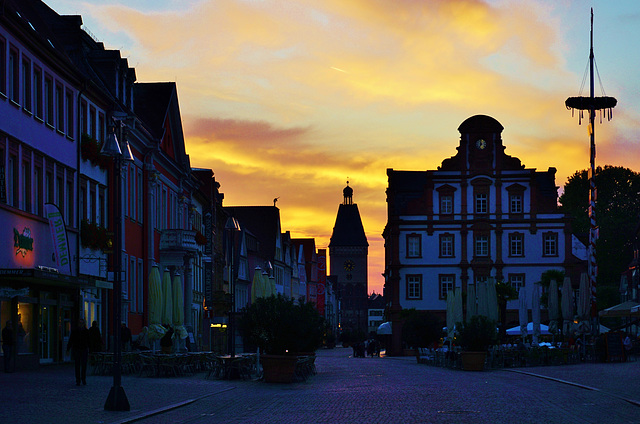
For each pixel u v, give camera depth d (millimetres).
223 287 90938
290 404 24109
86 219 42500
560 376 35438
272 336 35938
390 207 102375
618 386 28391
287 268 145125
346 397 26281
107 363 33781
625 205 131875
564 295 54094
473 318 48312
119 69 49938
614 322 101688
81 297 41719
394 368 51844
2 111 33031
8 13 32719
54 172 38906
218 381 34562
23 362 34000
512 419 18859
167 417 20688
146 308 54281
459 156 99375
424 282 98938
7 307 33469
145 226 54438
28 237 35562
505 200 99000
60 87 40094
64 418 19422
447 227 99188
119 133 46938
